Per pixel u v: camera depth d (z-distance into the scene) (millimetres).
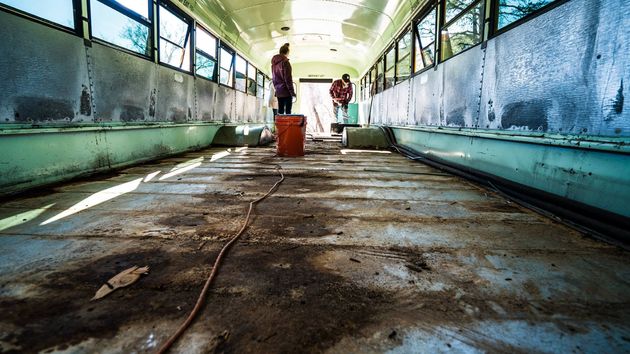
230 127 7613
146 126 4578
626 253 1520
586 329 958
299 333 927
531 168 2703
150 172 3725
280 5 7590
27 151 2719
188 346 864
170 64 5477
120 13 4035
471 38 3967
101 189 2787
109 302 1066
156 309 1033
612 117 1929
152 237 1660
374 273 1299
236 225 1872
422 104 5746
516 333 937
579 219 1882
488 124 3428
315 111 25125
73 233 1698
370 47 10414
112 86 3840
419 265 1375
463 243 1629
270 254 1474
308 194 2697
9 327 931
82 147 3359
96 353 835
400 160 5195
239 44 9312
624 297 1139
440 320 996
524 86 2816
